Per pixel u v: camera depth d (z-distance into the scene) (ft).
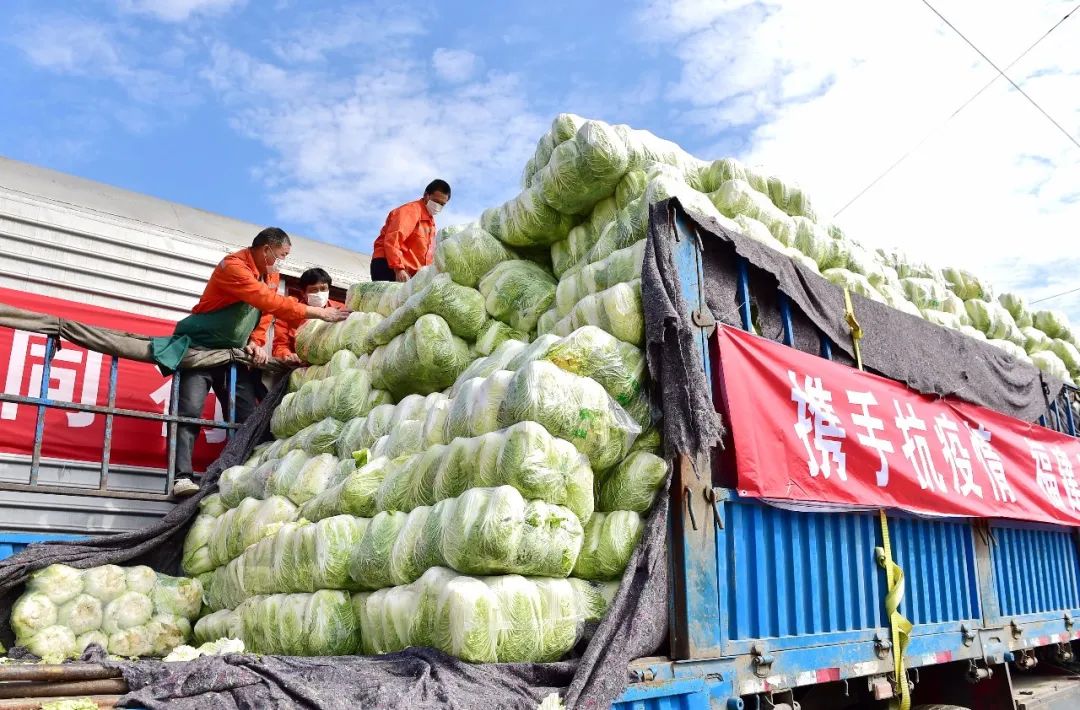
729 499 10.32
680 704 9.08
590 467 9.93
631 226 12.20
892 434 13.14
